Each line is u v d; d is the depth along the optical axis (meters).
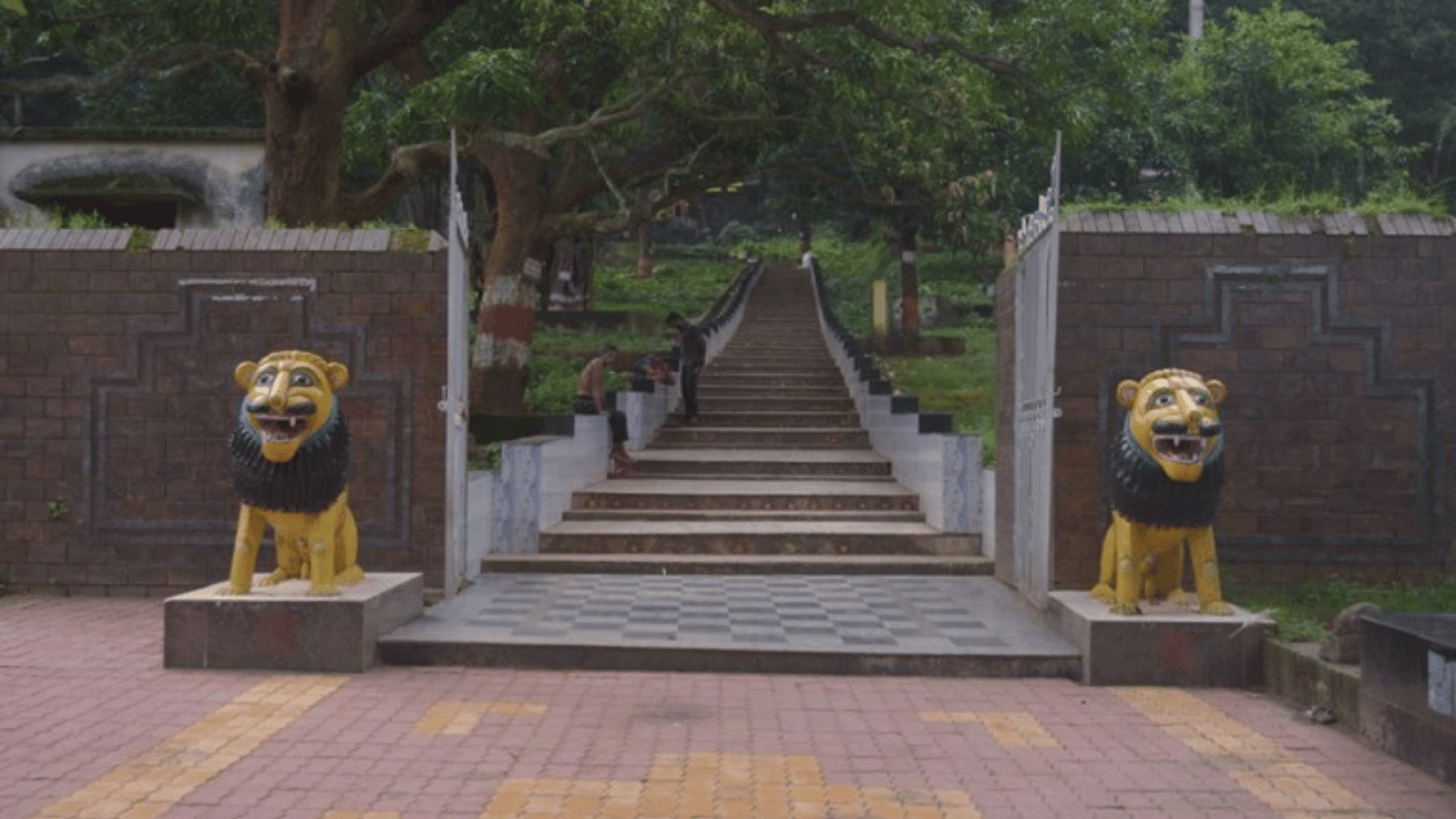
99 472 9.80
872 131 18.33
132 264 9.83
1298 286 9.01
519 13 17.41
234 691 6.86
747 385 20.53
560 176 20.08
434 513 9.52
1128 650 7.32
